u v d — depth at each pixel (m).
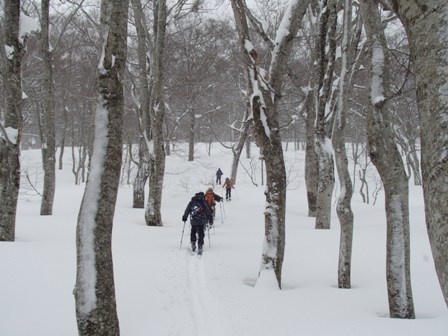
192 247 9.77
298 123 40.31
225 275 7.60
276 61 7.04
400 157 5.30
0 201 9.46
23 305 5.19
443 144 1.54
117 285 6.39
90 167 4.25
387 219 5.39
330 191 13.45
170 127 39.06
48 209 15.67
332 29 11.84
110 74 4.30
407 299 5.25
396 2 1.96
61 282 6.14
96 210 4.17
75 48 25.14
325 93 12.84
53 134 15.66
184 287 6.71
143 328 4.91
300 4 6.97
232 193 28.97
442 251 1.52
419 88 1.68
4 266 6.63
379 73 5.25
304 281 7.43
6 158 9.50
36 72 24.56
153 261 8.28
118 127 4.36
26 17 9.46
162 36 14.27
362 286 7.00
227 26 25.42
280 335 4.64
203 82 28.05
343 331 4.64
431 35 1.63
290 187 35.41
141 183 20.50
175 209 20.80
